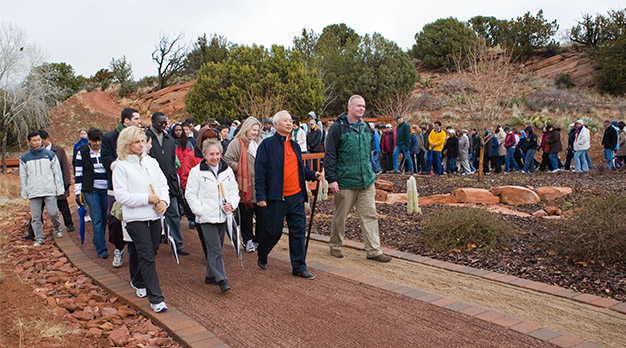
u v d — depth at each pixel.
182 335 4.15
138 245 4.66
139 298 5.12
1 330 4.17
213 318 4.52
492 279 5.49
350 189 6.30
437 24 43.41
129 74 53.12
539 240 6.71
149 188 4.72
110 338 4.20
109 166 5.85
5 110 24.23
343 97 35.47
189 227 8.65
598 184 11.55
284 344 3.93
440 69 41.75
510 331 3.99
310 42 43.81
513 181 12.51
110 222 5.99
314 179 5.87
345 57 36.00
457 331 4.02
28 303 4.85
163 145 6.85
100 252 6.79
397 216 8.84
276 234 5.67
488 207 9.79
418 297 4.82
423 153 15.99
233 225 5.27
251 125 6.53
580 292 5.05
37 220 7.74
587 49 35.81
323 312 4.53
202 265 6.31
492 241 6.56
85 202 7.01
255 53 31.72
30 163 7.68
